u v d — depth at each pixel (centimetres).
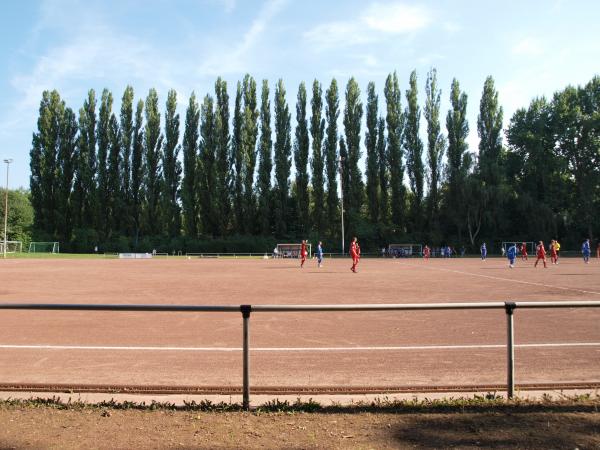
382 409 523
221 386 617
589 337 934
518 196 6788
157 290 1942
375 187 7419
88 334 986
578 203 6862
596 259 5084
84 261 5006
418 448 422
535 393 588
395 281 2381
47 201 7544
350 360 757
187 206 7462
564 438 442
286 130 7519
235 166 7562
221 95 7562
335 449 421
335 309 537
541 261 4891
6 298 1656
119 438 447
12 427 475
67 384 628
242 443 436
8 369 711
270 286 2123
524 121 7350
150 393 597
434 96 7325
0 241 7038
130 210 7556
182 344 888
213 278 2622
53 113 7588
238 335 976
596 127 6656
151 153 7525
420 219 7362
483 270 3306
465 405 532
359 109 7481
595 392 587
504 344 866
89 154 7581
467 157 7056
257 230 7606
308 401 554
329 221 7481
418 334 977
